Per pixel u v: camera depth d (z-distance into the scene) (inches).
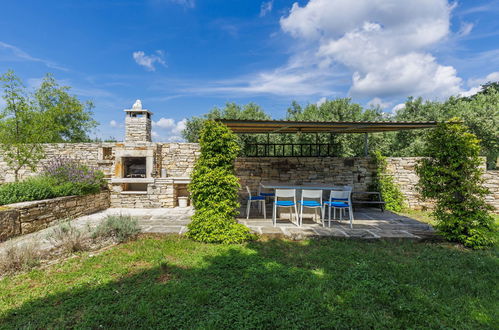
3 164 375.6
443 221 193.8
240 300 101.6
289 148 556.1
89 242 174.1
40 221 221.8
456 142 185.9
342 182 359.6
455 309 97.4
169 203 348.2
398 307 96.1
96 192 315.9
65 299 102.7
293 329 83.9
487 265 139.2
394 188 333.4
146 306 95.4
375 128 294.7
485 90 895.7
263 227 230.1
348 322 88.6
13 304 98.7
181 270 130.6
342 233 205.2
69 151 377.4
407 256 156.5
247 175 361.4
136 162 386.6
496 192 315.0
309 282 117.5
